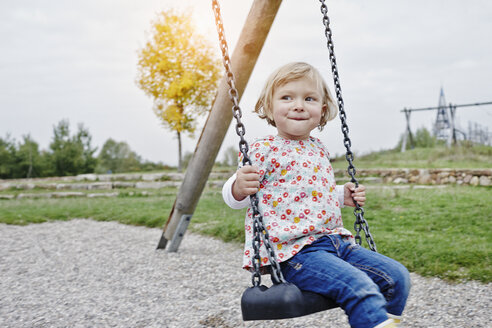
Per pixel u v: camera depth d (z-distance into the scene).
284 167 2.07
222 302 3.63
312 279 1.79
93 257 5.54
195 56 16.83
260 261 1.79
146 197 12.80
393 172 13.34
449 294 3.52
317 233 1.99
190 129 17.42
